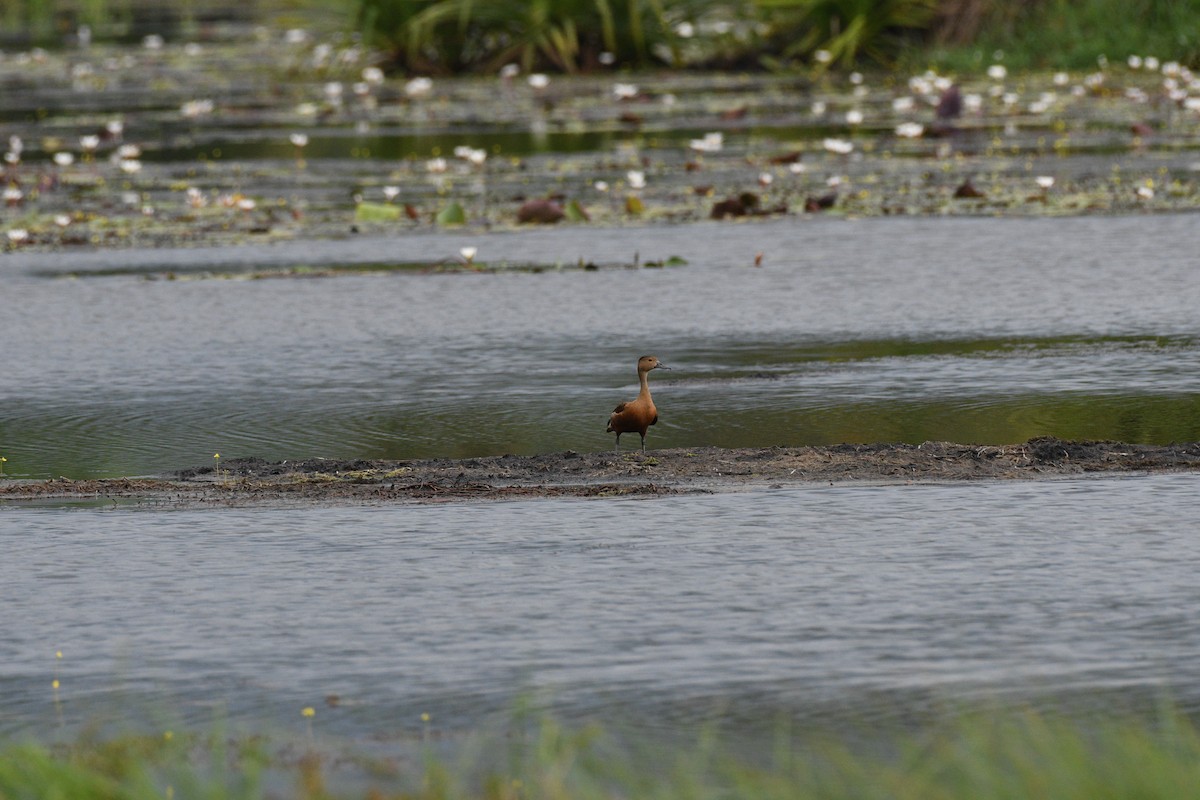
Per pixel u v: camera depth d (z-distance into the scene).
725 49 134.00
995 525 30.52
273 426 39.56
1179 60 112.12
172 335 49.97
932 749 21.11
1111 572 27.77
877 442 36.72
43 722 22.78
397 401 41.66
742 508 32.00
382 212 71.50
